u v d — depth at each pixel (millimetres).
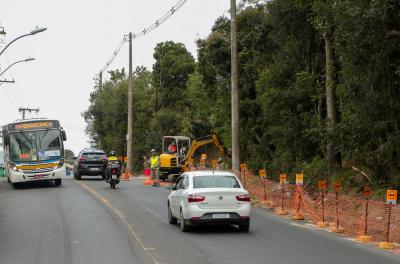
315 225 19734
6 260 13391
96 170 44750
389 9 19078
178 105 75938
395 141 20922
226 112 43000
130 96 58875
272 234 17438
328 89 26719
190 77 73688
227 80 42531
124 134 83062
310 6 29281
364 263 12898
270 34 35062
